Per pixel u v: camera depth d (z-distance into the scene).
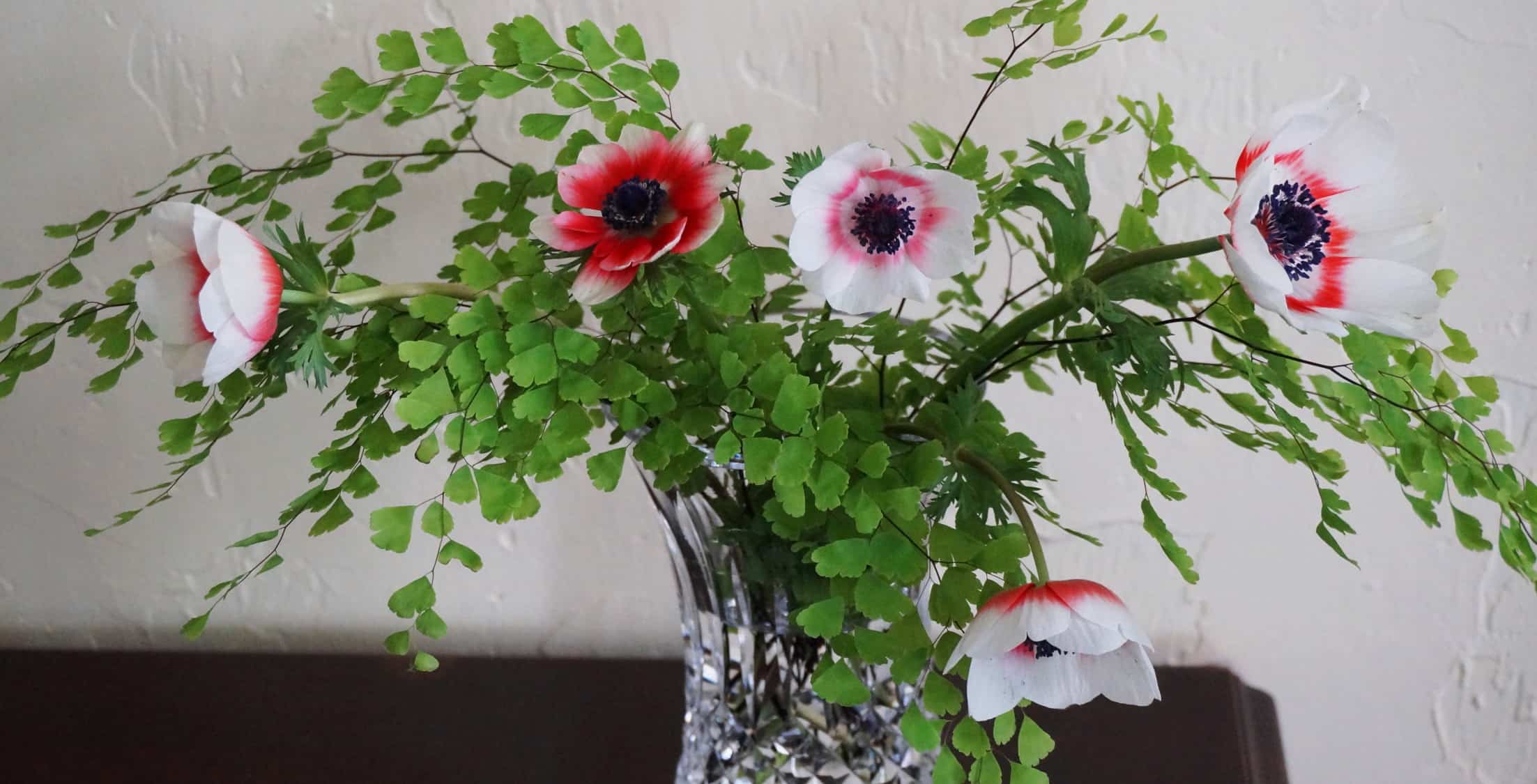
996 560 0.57
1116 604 0.56
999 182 0.68
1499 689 0.94
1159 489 0.61
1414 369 0.62
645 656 0.96
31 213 0.85
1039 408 0.90
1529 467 0.89
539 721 0.88
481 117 0.84
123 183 0.85
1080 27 0.66
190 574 0.93
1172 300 0.63
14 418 0.89
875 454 0.58
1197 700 0.89
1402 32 0.82
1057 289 0.85
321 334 0.60
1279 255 0.58
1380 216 0.59
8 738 0.85
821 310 0.69
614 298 0.60
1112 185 0.86
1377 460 0.90
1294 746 0.98
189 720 0.88
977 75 0.69
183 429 0.62
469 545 0.93
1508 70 0.82
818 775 0.71
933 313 0.87
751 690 0.71
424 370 0.59
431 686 0.91
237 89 0.84
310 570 0.93
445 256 0.87
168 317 0.56
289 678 0.92
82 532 0.92
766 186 0.85
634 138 0.58
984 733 0.59
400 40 0.65
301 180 0.85
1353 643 0.95
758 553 0.66
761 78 0.84
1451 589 0.92
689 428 0.59
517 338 0.58
